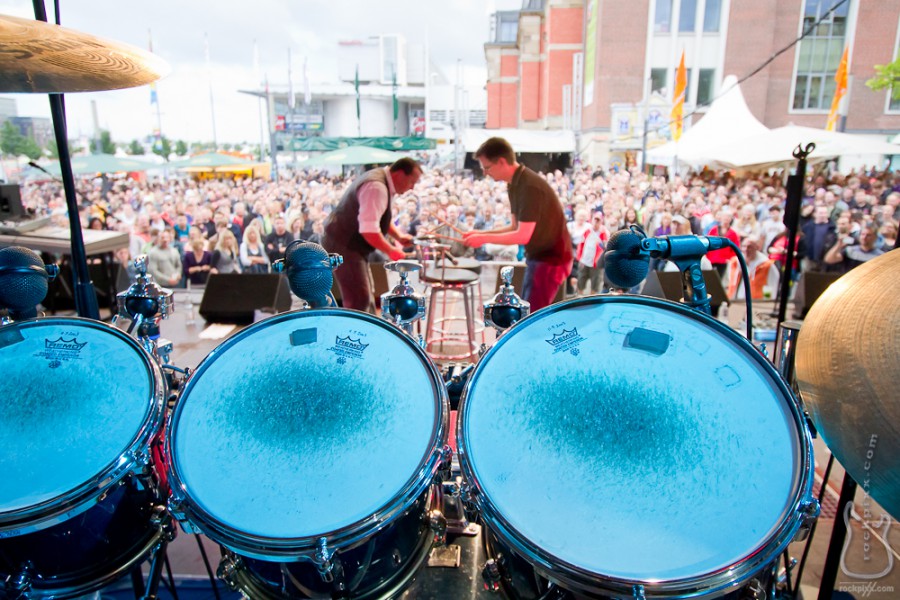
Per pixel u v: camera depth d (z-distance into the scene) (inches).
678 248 35.8
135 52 50.0
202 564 58.1
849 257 169.2
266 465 30.3
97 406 35.0
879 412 23.5
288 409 33.4
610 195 197.6
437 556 48.6
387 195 103.7
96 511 32.8
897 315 25.4
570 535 24.6
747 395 29.4
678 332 33.5
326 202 217.8
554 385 31.2
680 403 29.4
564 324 35.1
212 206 214.5
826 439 26.0
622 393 30.3
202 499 28.4
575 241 177.5
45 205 236.1
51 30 42.8
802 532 25.0
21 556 32.0
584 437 28.7
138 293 44.4
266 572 30.7
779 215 175.5
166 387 36.5
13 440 32.8
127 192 247.8
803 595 51.4
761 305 173.3
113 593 53.4
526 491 26.6
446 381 39.8
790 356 38.3
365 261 108.3
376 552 30.3
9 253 40.9
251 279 156.8
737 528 24.3
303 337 38.3
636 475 26.8
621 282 37.1
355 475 29.6
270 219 206.2
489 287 188.2
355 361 36.5
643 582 22.3
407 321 43.5
